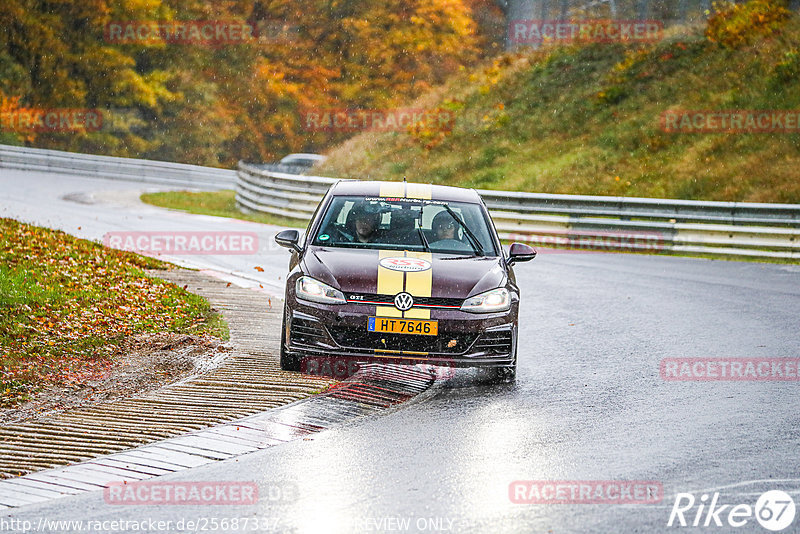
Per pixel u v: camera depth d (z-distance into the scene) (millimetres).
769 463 22719
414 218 33531
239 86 198750
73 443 23875
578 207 77812
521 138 117562
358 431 25266
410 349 29312
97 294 42469
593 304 48031
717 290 53438
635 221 75312
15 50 191500
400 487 20734
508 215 79875
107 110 192000
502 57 142750
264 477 21406
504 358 29984
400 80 192375
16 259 47969
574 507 19531
